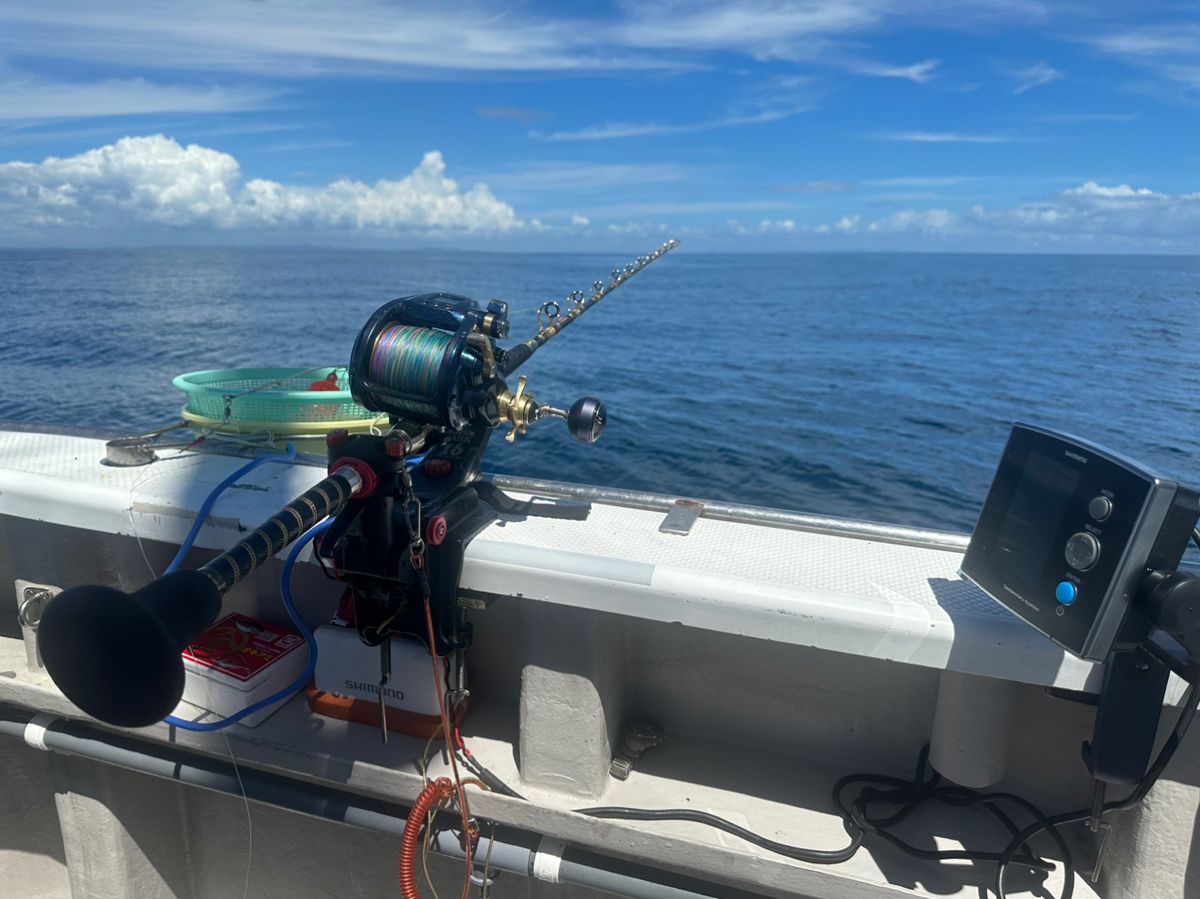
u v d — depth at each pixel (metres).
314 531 1.45
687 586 1.20
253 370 2.16
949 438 12.91
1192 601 0.88
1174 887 1.19
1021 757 1.42
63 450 1.74
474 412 1.37
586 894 1.56
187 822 1.84
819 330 31.00
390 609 1.30
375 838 1.70
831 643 1.16
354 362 1.36
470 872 1.41
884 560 1.32
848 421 14.09
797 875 1.26
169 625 0.80
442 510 1.28
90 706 0.78
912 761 1.47
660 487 10.08
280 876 1.80
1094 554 0.95
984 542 1.15
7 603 1.95
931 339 27.86
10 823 1.93
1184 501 0.90
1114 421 14.36
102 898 1.74
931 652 1.12
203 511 1.42
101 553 1.68
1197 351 24.62
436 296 1.43
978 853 1.28
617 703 1.47
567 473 10.45
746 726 1.55
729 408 15.07
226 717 1.53
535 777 1.40
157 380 16.27
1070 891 1.22
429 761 1.44
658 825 1.33
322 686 1.54
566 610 1.30
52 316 29.89
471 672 1.66
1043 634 1.00
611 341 26.42
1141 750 1.03
